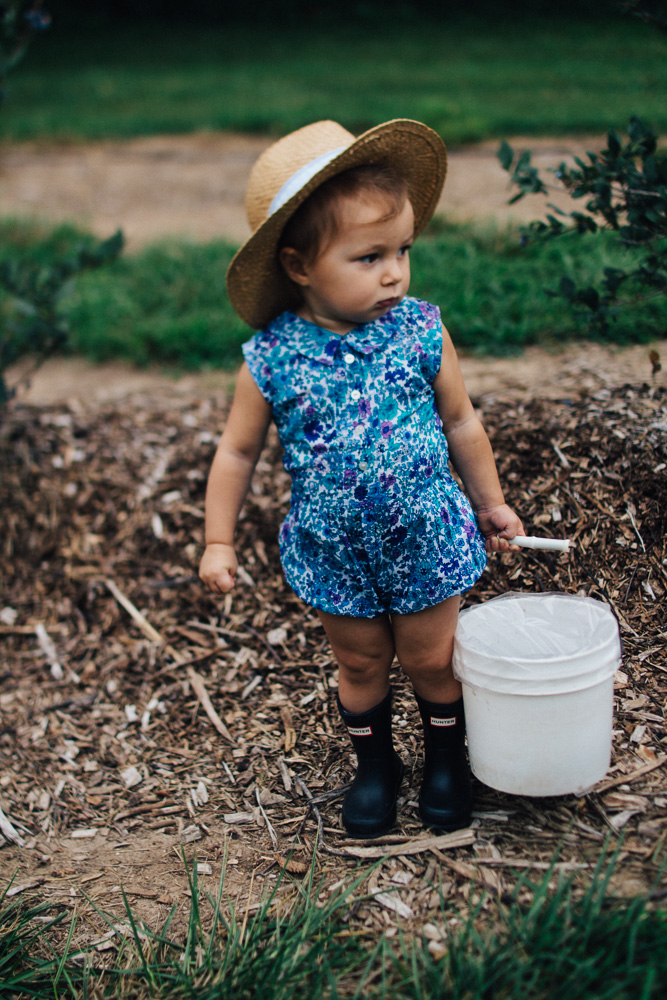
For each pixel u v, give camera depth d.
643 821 2.04
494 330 3.98
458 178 6.36
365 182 1.87
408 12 16.78
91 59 15.68
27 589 3.55
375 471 1.94
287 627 3.06
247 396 2.06
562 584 2.73
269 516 3.33
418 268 4.67
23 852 2.40
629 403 3.09
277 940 1.92
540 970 1.71
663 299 3.77
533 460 3.03
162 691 2.95
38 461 3.90
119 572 3.47
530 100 8.12
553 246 4.59
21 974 2.00
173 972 1.94
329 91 10.71
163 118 10.21
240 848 2.27
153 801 2.51
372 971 1.83
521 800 2.17
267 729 2.68
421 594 1.99
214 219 7.00
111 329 4.97
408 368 1.97
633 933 1.67
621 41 6.92
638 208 2.61
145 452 3.80
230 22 18.23
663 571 2.66
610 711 1.99
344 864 2.13
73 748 2.78
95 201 7.77
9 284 4.05
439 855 2.07
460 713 2.14
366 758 2.23
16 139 10.09
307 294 2.01
